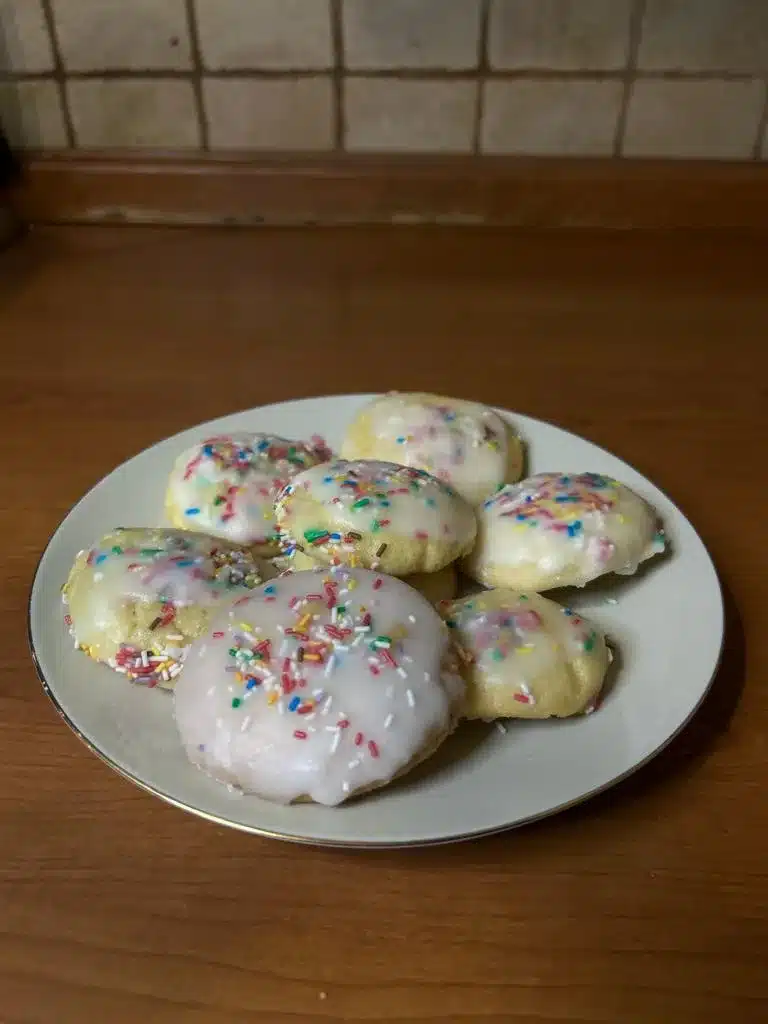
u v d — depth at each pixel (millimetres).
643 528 378
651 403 534
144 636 330
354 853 303
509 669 319
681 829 311
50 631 351
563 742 317
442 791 298
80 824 312
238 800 292
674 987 270
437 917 286
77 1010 265
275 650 302
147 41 636
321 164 681
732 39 630
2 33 632
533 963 275
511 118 669
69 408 524
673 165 677
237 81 654
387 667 297
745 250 679
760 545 430
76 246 682
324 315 616
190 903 290
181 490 404
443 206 690
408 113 667
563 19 622
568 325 605
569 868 299
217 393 541
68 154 681
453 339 592
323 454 447
